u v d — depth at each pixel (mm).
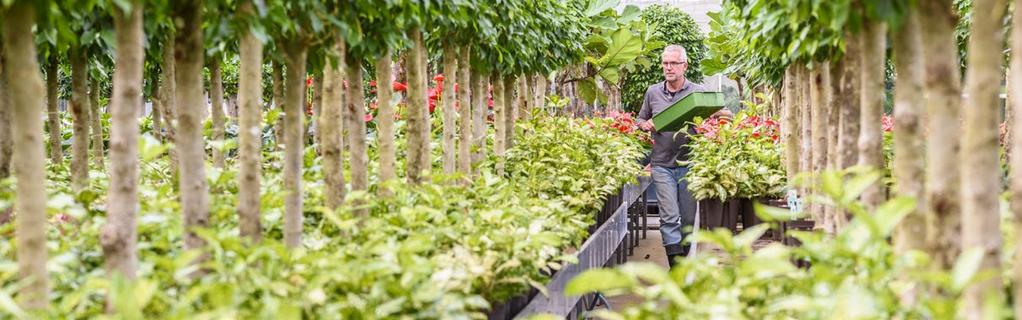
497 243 3254
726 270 2482
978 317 2023
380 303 2512
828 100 4305
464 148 5129
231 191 4160
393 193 3971
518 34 5488
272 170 4797
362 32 3574
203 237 2656
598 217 6262
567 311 4070
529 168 5895
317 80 5730
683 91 7406
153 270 2689
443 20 4141
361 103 3809
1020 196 1868
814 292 2299
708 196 5934
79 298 2219
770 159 6340
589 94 9391
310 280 2566
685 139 7086
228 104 12555
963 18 5922
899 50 2480
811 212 4391
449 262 3025
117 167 2385
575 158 6125
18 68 2191
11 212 3883
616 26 8719
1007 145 5566
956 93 2252
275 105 5590
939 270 2307
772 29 3691
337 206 3525
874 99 2783
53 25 3031
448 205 3713
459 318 2537
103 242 2393
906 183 2498
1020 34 1868
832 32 3301
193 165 2676
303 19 2826
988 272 1900
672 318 2268
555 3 6359
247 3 2693
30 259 2246
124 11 2246
